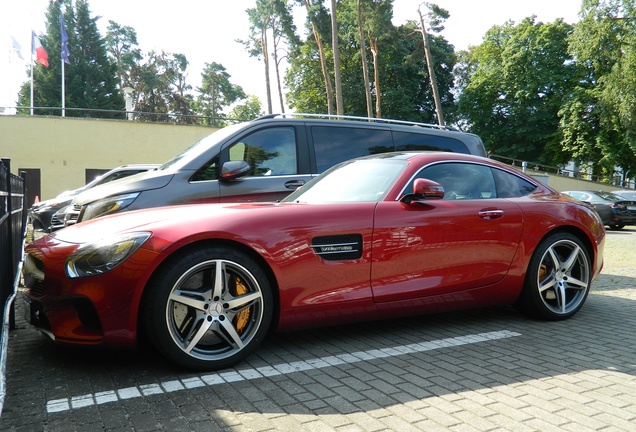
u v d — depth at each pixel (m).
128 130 24.97
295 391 2.98
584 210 4.85
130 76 66.50
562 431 2.50
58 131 24.17
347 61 42.72
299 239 3.51
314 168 5.97
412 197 3.95
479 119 43.47
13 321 4.28
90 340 3.12
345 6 32.53
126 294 3.07
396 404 2.80
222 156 5.61
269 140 5.86
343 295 3.65
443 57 35.16
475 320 4.68
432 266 3.99
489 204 4.35
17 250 5.50
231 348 3.36
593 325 4.54
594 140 37.19
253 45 42.25
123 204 5.19
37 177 24.02
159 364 3.40
